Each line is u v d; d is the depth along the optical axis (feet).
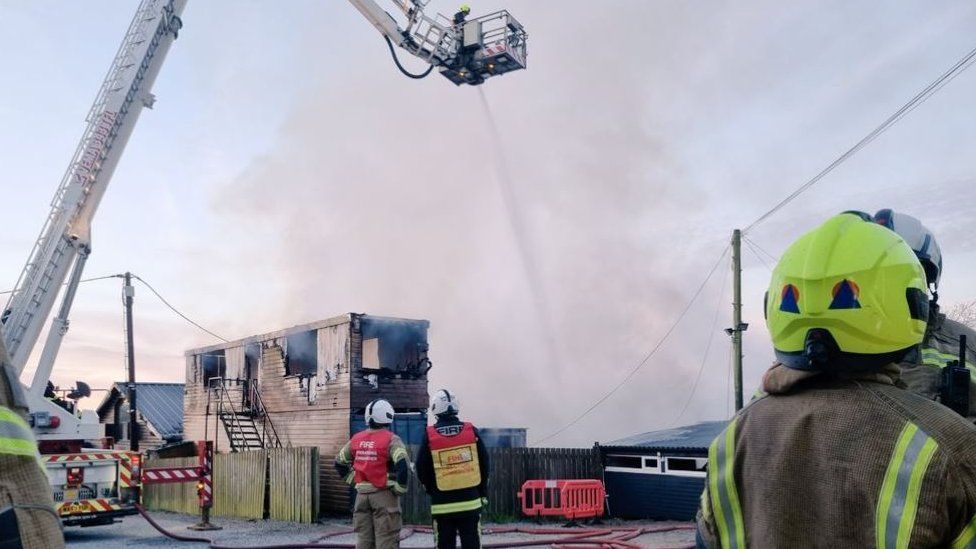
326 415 51.52
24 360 37.99
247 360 61.57
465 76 50.62
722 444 6.16
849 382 5.51
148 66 41.57
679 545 34.04
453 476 21.25
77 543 36.99
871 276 5.41
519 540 36.04
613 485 48.08
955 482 4.67
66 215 39.27
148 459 62.59
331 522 44.98
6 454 5.13
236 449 57.72
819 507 5.23
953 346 9.20
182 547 35.60
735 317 57.11
